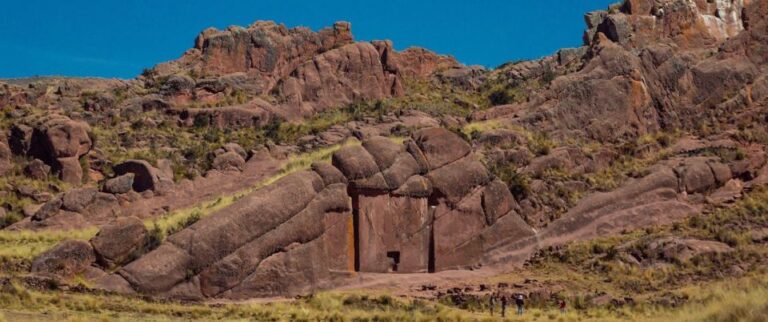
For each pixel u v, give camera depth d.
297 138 81.94
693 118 82.69
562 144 78.44
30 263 61.38
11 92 85.31
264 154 77.19
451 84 97.31
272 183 64.94
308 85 88.88
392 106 87.88
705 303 58.28
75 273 60.69
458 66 100.62
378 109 87.56
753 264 64.62
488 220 68.75
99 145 79.88
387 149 68.00
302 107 87.31
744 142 78.62
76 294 58.38
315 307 59.88
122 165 73.88
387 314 57.81
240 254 62.12
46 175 75.62
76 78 91.50
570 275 65.94
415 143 69.25
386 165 67.25
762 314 51.53
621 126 80.62
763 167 76.06
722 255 65.69
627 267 65.81
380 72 91.25
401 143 71.25
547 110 80.31
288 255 63.38
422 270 67.12
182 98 87.06
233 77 89.19
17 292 56.12
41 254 60.81
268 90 90.12
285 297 62.66
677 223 70.69
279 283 62.75
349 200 66.00
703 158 75.38
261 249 62.66
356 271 65.69
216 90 87.94
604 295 61.84
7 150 76.69
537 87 92.50
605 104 81.06
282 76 91.81
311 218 64.38
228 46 91.56
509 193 69.88
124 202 71.06
